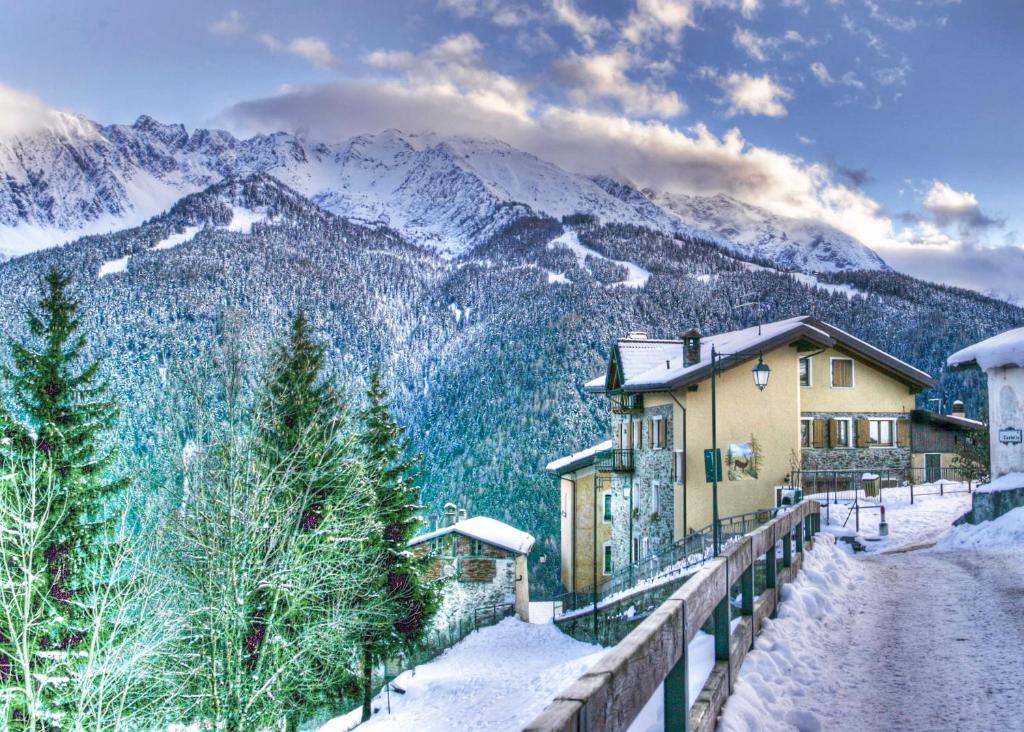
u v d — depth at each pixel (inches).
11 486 598.5
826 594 428.1
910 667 299.4
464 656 1360.7
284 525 760.3
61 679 561.9
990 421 915.4
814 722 236.1
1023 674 284.0
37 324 821.2
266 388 844.6
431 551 1676.9
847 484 1364.4
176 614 673.6
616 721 125.3
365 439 1077.1
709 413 1304.1
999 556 597.9
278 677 731.4
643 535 1470.2
